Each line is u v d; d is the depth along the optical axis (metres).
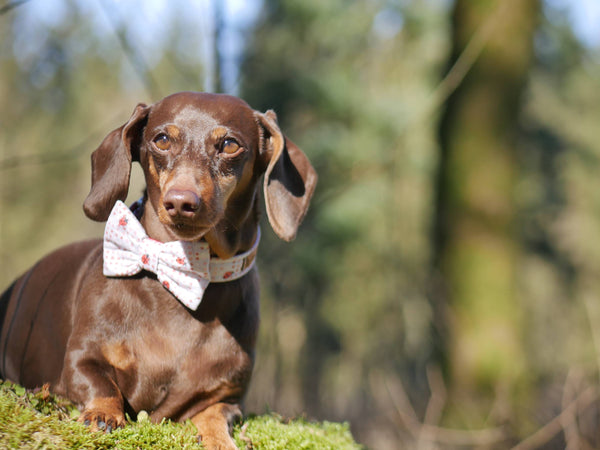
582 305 8.59
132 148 3.53
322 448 3.46
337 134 11.05
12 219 15.38
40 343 3.82
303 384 11.44
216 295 3.32
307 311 11.47
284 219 3.42
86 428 2.86
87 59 15.53
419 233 12.02
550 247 13.02
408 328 10.91
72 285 3.73
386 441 9.64
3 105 15.14
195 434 3.13
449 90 7.51
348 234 10.90
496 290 9.21
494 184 9.30
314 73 10.92
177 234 3.05
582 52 13.16
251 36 10.69
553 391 10.77
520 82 9.43
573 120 13.62
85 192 16.34
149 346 3.21
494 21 7.66
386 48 12.21
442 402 8.52
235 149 3.30
